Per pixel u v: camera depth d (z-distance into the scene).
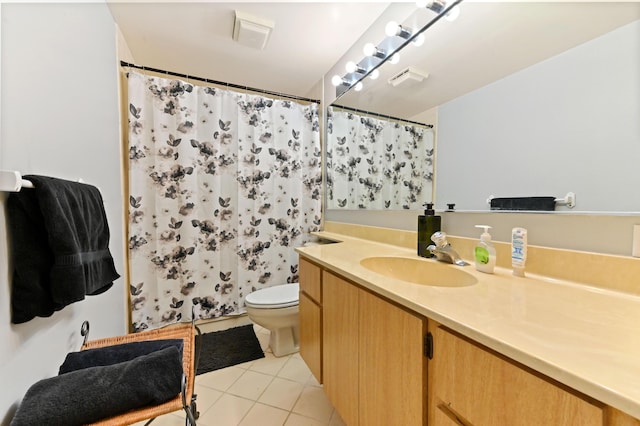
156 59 2.03
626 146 0.71
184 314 1.98
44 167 0.88
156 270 1.89
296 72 2.25
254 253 2.20
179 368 0.80
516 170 0.96
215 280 2.08
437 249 1.13
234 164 2.12
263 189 2.21
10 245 0.68
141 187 1.82
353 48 1.86
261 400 1.34
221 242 2.12
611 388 0.35
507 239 1.00
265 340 1.94
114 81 1.59
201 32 1.71
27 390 0.72
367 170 1.80
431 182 1.32
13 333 0.68
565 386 0.41
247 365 1.63
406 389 0.72
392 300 0.77
